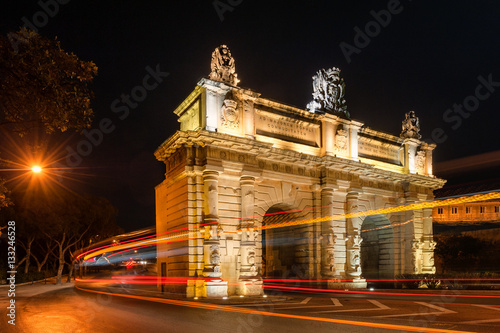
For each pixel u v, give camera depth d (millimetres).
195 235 31438
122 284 53562
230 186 33281
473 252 71688
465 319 18547
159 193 39938
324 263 37562
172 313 20641
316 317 19047
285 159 36625
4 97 12352
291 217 40062
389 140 47875
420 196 48469
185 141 32062
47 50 12656
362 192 41781
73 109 13672
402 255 45844
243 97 35188
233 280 32031
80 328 16078
